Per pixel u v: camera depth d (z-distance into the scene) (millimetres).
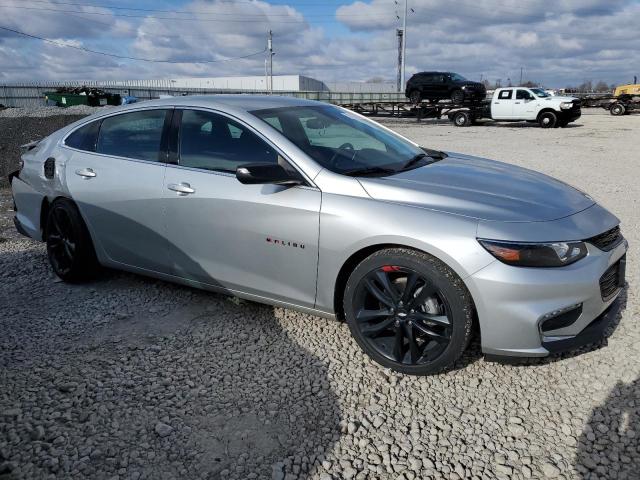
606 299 3109
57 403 2947
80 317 3994
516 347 2895
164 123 4074
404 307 3119
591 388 3041
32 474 2432
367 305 3301
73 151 4555
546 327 2898
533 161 12148
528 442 2631
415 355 3146
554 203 3238
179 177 3855
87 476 2426
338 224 3215
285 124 3752
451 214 3014
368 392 3051
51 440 2656
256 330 3775
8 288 4562
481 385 3104
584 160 12289
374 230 3105
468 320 2955
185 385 3129
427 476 2422
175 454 2566
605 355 3369
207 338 3666
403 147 4207
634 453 2529
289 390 3078
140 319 3957
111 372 3252
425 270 2990
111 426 2764
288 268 3461
